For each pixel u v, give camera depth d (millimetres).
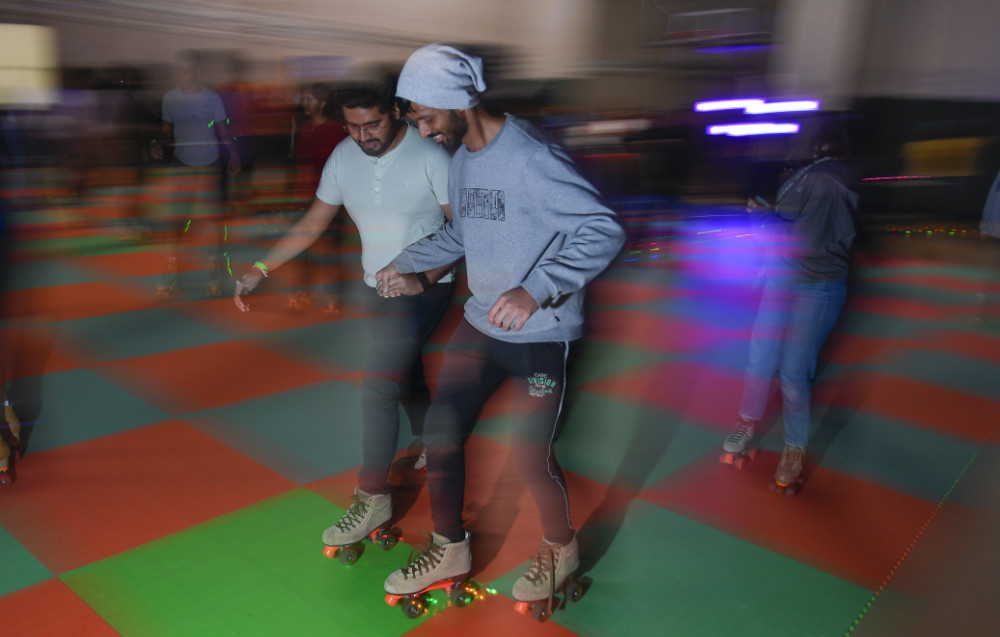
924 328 6773
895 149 11828
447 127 2354
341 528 2975
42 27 11094
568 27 15406
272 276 7605
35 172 10609
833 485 3842
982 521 3512
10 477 3496
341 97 2803
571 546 2729
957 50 13570
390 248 3057
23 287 6992
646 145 10344
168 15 12016
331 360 5418
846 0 14719
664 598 2865
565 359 2533
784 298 3807
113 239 9070
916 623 2771
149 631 2564
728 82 15828
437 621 2682
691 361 5742
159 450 3934
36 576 2842
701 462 4059
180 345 5629
